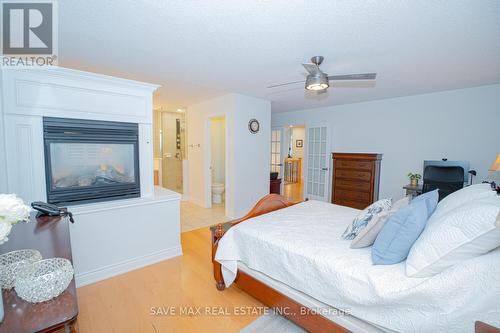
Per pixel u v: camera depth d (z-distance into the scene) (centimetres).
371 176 454
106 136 248
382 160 478
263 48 236
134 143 269
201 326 179
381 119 477
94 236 237
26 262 97
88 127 237
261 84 367
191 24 191
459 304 107
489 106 362
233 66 288
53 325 71
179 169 662
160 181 632
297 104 534
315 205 280
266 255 180
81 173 240
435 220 136
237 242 204
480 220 107
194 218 452
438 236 118
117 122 255
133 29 200
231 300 210
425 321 113
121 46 233
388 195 473
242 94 438
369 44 224
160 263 278
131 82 254
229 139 448
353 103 514
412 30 196
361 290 130
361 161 467
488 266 104
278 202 277
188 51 245
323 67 287
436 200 174
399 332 120
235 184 448
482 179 371
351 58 258
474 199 138
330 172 560
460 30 195
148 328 177
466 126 383
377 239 145
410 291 115
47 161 219
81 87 230
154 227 277
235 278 209
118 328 176
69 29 199
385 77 324
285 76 327
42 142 217
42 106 212
